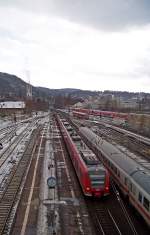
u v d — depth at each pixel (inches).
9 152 1911.9
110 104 6830.7
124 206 991.6
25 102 6343.5
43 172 1396.4
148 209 802.2
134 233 809.5
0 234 781.9
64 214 914.7
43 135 2760.8
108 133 2864.2
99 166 1067.3
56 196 1069.1
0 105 5147.6
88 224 853.8
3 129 3255.4
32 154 1836.9
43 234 783.7
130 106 7086.6
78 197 1063.6
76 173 1300.4
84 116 4579.2
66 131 2111.2
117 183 1128.8
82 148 1381.6
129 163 1088.2
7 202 1005.8
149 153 1882.4
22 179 1283.2
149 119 2751.0
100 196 1027.3
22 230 806.5
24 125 3745.1
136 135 2719.0
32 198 1046.4
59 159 1691.7
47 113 6958.7
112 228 840.3
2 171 1432.1
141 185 877.2
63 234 790.5
